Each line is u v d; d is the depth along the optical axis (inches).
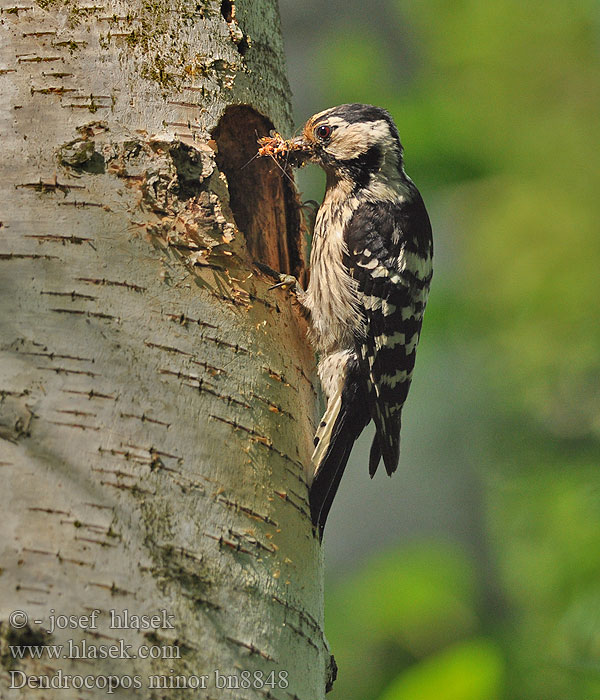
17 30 281.4
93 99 279.4
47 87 277.9
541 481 642.2
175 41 294.8
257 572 259.9
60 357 251.9
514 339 692.7
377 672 546.3
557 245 735.1
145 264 269.7
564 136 789.2
